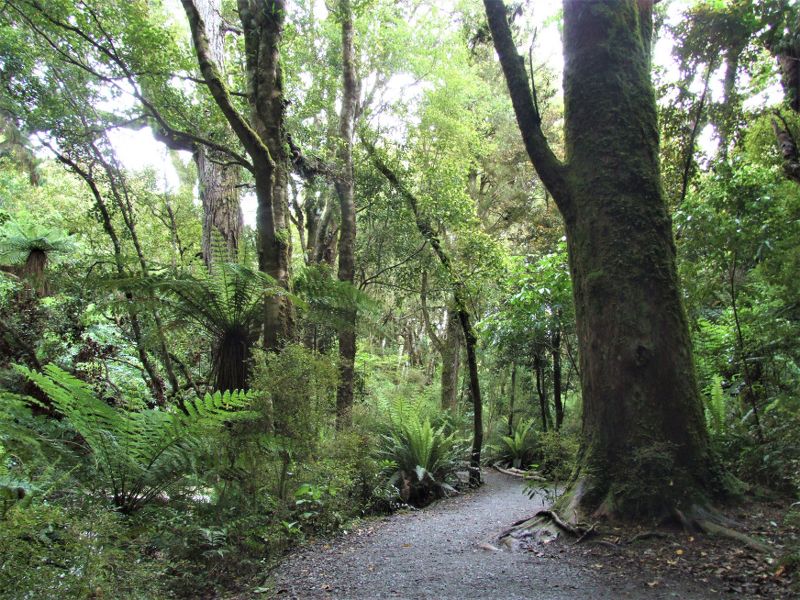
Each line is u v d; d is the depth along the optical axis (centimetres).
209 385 615
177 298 559
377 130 1045
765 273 555
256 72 622
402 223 1007
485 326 1084
